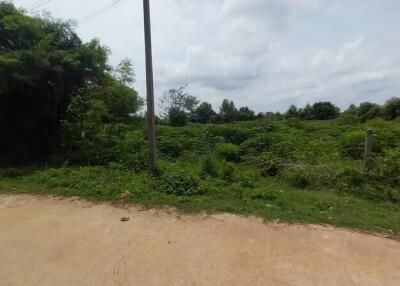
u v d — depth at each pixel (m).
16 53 9.79
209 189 6.89
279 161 9.70
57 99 11.77
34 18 11.26
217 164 8.77
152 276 3.57
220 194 6.67
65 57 10.45
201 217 5.38
